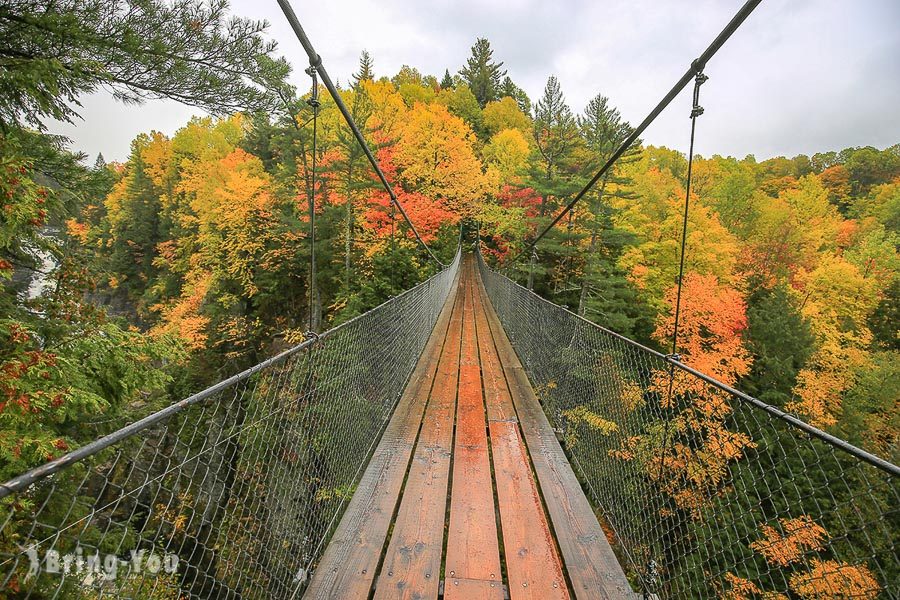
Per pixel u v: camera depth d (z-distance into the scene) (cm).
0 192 267
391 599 166
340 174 1349
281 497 158
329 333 206
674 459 190
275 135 1431
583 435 281
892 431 1161
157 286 2025
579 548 199
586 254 1411
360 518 213
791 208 2212
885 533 99
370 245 1316
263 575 145
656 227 1524
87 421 350
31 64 285
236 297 1458
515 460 278
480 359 532
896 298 1620
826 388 1195
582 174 1452
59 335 348
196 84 375
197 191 2028
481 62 4175
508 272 1683
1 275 282
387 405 336
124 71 348
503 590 173
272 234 1415
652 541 190
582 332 311
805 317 1428
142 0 318
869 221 2359
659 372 207
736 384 1186
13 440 239
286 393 168
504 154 2053
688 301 1195
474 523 214
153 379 379
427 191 1694
